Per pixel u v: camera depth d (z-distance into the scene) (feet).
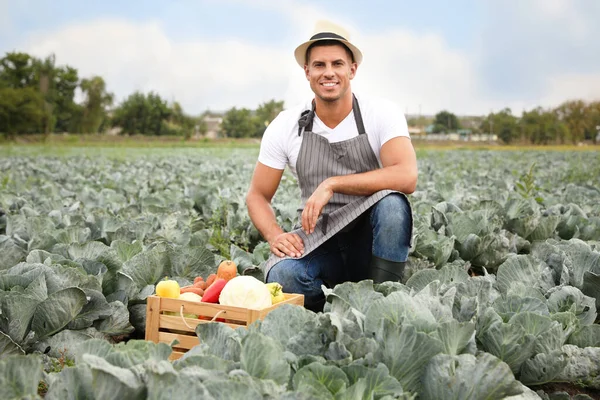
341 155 14.69
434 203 26.73
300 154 14.89
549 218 21.39
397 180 14.05
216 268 15.84
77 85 322.75
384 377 7.88
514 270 13.85
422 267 17.10
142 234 20.52
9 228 21.49
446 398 8.21
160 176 50.24
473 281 11.35
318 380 7.81
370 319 9.29
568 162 83.25
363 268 14.93
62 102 317.42
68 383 7.29
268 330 9.32
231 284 11.64
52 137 244.83
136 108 334.03
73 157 90.63
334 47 14.01
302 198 15.48
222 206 26.55
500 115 333.83
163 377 6.95
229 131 328.90
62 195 34.58
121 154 105.40
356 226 14.76
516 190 39.45
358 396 7.57
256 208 15.30
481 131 373.40
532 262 13.91
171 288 11.98
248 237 23.53
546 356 9.77
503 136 326.44
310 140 14.76
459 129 403.54
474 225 19.99
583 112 331.16
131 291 13.61
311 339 8.91
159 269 14.51
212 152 128.67
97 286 12.99
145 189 35.83
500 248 18.63
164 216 23.12
